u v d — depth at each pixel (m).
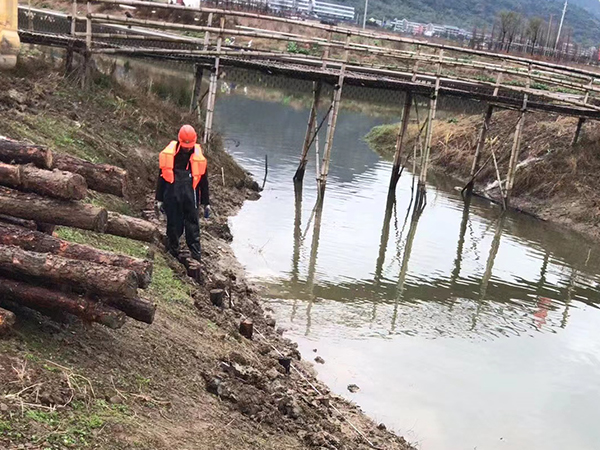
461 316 11.45
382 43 46.16
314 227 15.89
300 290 11.39
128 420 4.00
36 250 4.43
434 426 7.48
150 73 23.47
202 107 21.48
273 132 30.50
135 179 12.03
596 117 21.28
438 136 29.16
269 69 18.00
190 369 5.39
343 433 6.41
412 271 13.74
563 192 21.22
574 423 8.08
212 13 16.33
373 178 23.89
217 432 4.52
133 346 5.13
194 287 8.15
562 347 10.55
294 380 7.24
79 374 4.21
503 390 8.74
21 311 4.66
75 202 4.57
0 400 3.58
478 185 24.41
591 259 16.61
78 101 13.47
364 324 10.36
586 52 63.12
